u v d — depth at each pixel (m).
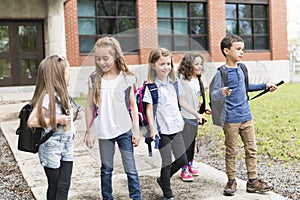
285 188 3.70
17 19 11.66
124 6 13.41
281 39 16.42
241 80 3.37
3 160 4.96
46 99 2.67
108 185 3.16
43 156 2.76
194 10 14.73
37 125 2.66
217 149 5.14
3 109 8.84
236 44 3.34
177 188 3.62
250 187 3.46
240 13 15.81
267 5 16.31
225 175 4.01
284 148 5.26
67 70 2.77
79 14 12.76
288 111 8.41
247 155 3.46
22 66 11.86
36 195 3.56
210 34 14.71
